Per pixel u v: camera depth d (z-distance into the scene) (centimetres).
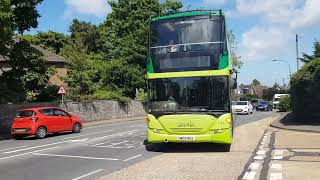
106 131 2897
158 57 1689
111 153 1698
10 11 2491
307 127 2647
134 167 1308
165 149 1802
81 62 4450
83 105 4156
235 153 1614
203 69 1648
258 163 1344
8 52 2942
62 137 2517
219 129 1622
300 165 1287
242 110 5578
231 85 1769
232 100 1852
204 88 1641
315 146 1761
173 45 1681
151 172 1209
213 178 1103
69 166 1381
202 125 1625
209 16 1677
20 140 2453
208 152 1670
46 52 5509
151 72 1691
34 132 2498
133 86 5506
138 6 6438
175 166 1316
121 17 6581
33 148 1966
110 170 1284
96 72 5150
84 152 1748
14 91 3039
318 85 2855
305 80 3005
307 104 3055
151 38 1712
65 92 3938
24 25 2947
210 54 1652
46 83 3328
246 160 1418
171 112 1647
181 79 1658
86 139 2327
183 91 1652
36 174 1245
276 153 1575
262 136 2273
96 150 1809
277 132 2508
